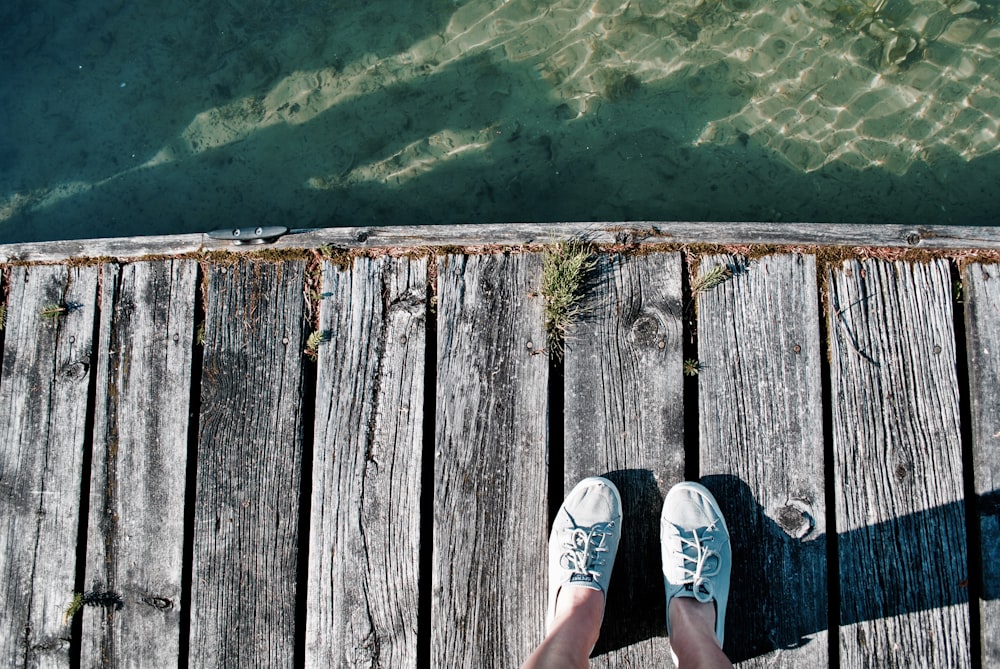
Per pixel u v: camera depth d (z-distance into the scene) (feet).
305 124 11.75
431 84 11.66
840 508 8.82
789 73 11.31
